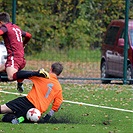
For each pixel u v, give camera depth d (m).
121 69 42.75
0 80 39.28
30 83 40.22
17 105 23.98
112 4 47.38
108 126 23.94
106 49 45.75
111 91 36.47
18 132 21.91
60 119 25.41
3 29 25.70
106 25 48.25
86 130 22.66
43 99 24.09
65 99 31.95
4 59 38.19
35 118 23.92
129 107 29.45
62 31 50.56
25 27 50.94
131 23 43.81
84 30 50.09
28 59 51.78
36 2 50.19
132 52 41.94
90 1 47.97
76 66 53.34
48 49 52.03
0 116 25.55
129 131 22.80
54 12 49.62
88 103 30.55
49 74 24.36
